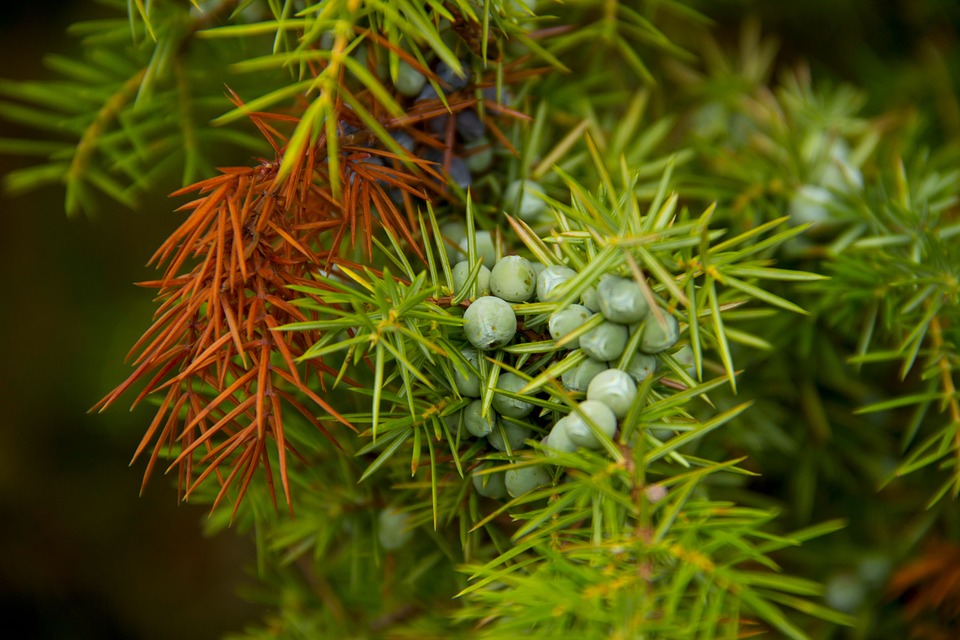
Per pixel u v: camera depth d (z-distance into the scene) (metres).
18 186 0.44
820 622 0.46
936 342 0.42
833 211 0.43
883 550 0.46
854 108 0.48
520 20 0.40
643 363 0.36
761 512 0.35
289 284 0.37
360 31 0.38
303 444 0.42
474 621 0.43
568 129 0.44
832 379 0.46
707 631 0.34
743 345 0.45
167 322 0.38
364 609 0.45
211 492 0.42
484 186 0.41
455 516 0.40
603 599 0.35
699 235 0.36
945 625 0.46
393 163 0.39
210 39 0.43
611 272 0.36
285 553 0.46
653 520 0.36
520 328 0.37
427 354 0.36
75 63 0.44
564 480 0.37
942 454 0.41
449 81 0.39
